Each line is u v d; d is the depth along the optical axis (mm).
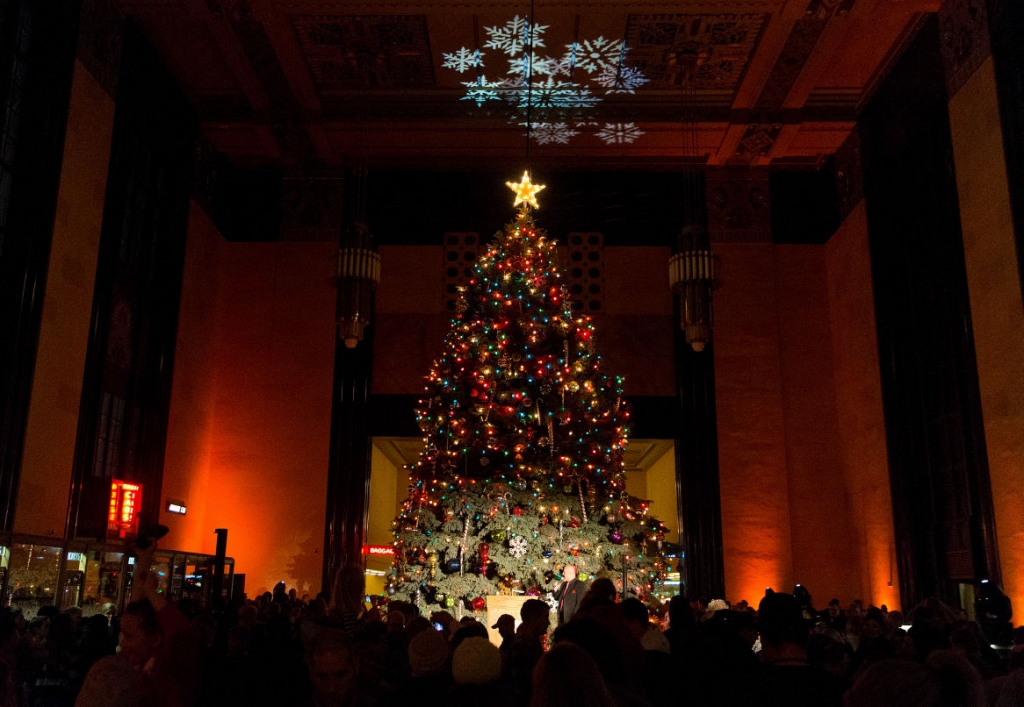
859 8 15430
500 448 15383
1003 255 13164
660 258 21047
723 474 19609
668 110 19219
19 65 12844
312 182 21391
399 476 28484
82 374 13836
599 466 15648
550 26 16766
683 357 20359
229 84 18938
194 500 19094
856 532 19125
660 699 4578
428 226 21266
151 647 4176
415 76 18516
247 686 4148
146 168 17266
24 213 12508
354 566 6438
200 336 19609
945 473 15828
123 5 15523
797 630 3760
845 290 19859
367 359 20453
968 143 14273
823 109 19109
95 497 13734
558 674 2725
